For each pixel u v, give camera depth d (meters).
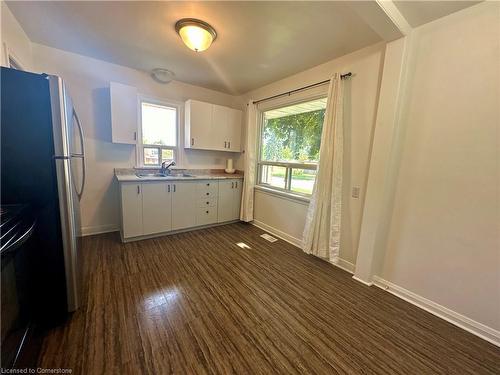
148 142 3.37
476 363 1.37
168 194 3.06
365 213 2.13
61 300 1.48
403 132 1.94
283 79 3.14
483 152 1.55
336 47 2.21
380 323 1.67
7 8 1.77
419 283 1.91
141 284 1.99
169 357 1.30
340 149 2.35
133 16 1.85
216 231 3.44
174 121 3.57
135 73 3.08
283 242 3.13
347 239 2.42
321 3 1.60
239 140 4.02
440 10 1.60
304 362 1.32
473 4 1.52
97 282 1.98
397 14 1.63
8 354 0.94
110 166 3.07
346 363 1.33
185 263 2.41
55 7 1.76
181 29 1.91
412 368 1.31
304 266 2.48
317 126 2.79
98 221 3.07
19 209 1.20
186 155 3.74
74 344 1.34
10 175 1.28
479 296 1.60
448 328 1.65
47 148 1.34
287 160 3.25
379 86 2.07
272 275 2.27
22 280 1.15
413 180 1.91
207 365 1.26
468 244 1.64
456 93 1.64
